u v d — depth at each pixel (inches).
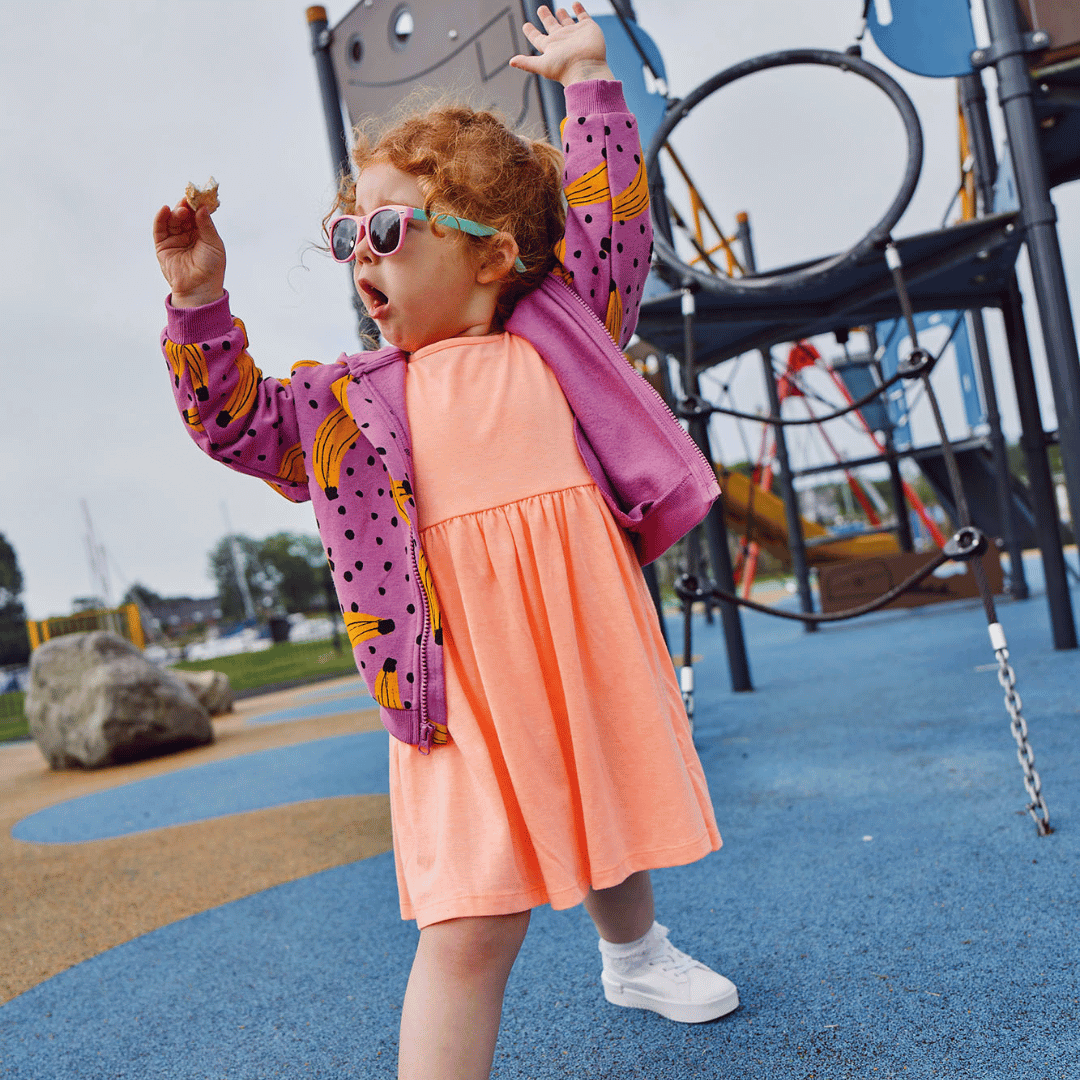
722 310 140.7
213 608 2691.9
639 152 44.4
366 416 38.5
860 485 412.2
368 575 38.5
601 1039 46.2
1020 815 70.9
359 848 97.0
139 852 111.1
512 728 35.6
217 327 38.7
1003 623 201.9
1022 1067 37.9
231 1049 51.9
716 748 115.6
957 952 49.6
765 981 49.8
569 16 45.9
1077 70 122.6
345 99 127.1
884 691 139.9
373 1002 55.7
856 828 74.5
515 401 38.8
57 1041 56.7
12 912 90.0
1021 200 123.8
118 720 215.5
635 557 42.1
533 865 35.0
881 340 304.5
